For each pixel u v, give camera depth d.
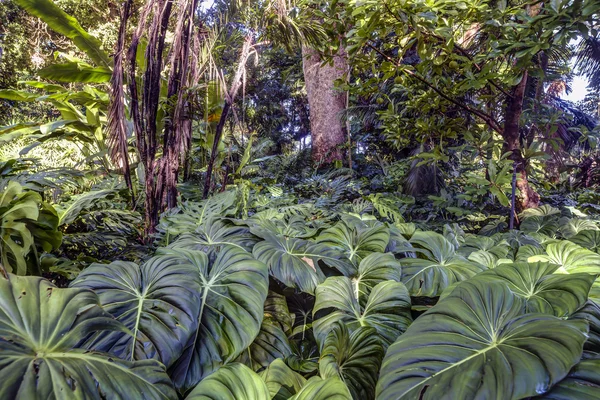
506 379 0.71
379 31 3.17
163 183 2.94
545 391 0.67
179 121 2.91
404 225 2.28
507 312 0.95
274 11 3.26
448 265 1.65
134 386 0.77
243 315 1.11
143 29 2.77
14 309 0.80
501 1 2.96
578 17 2.44
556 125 3.70
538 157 3.37
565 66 4.43
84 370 0.73
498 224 3.75
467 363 0.79
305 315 1.59
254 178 5.72
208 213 2.66
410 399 0.74
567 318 1.00
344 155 8.59
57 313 0.82
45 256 2.25
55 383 0.67
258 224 1.87
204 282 1.23
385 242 1.74
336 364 0.96
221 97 3.49
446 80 3.69
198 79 3.01
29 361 0.70
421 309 1.34
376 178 7.05
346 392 0.80
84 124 4.44
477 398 0.69
